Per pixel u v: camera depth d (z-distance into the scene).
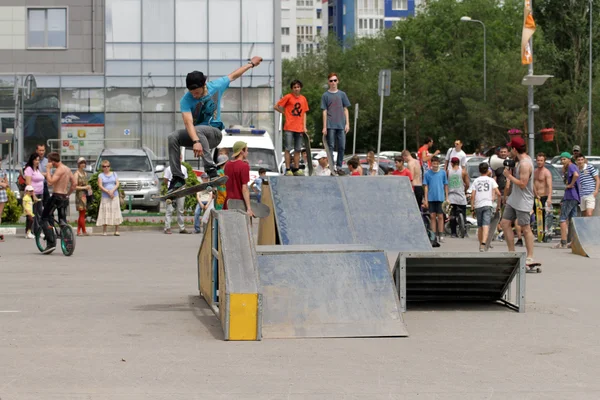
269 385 8.32
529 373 8.92
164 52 49.66
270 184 16.16
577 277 17.03
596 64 79.25
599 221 21.81
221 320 11.33
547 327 11.66
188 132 11.86
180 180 12.13
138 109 49.88
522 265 12.91
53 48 50.75
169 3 49.50
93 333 10.91
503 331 11.36
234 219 11.77
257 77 49.53
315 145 116.00
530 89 27.38
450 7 104.56
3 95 50.12
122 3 49.56
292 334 10.78
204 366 9.14
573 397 7.96
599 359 9.62
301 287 11.27
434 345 10.38
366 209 15.88
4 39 50.75
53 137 49.94
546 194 25.38
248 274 10.88
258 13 49.47
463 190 26.47
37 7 50.75
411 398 7.88
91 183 30.12
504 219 17.73
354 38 133.38
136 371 8.88
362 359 9.55
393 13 179.25
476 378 8.68
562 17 82.44
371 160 25.41
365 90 102.62
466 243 24.56
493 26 100.12
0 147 43.16
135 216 31.42
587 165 23.77
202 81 11.91
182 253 21.45
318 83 123.00
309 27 189.88
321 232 15.45
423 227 15.87
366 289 11.38
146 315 12.23
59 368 8.98
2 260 19.64
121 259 19.95
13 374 8.69
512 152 17.67
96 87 49.81
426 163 30.25
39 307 12.87
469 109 78.81
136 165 35.00
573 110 73.88
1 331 10.98
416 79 88.75
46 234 20.83
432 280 13.50
